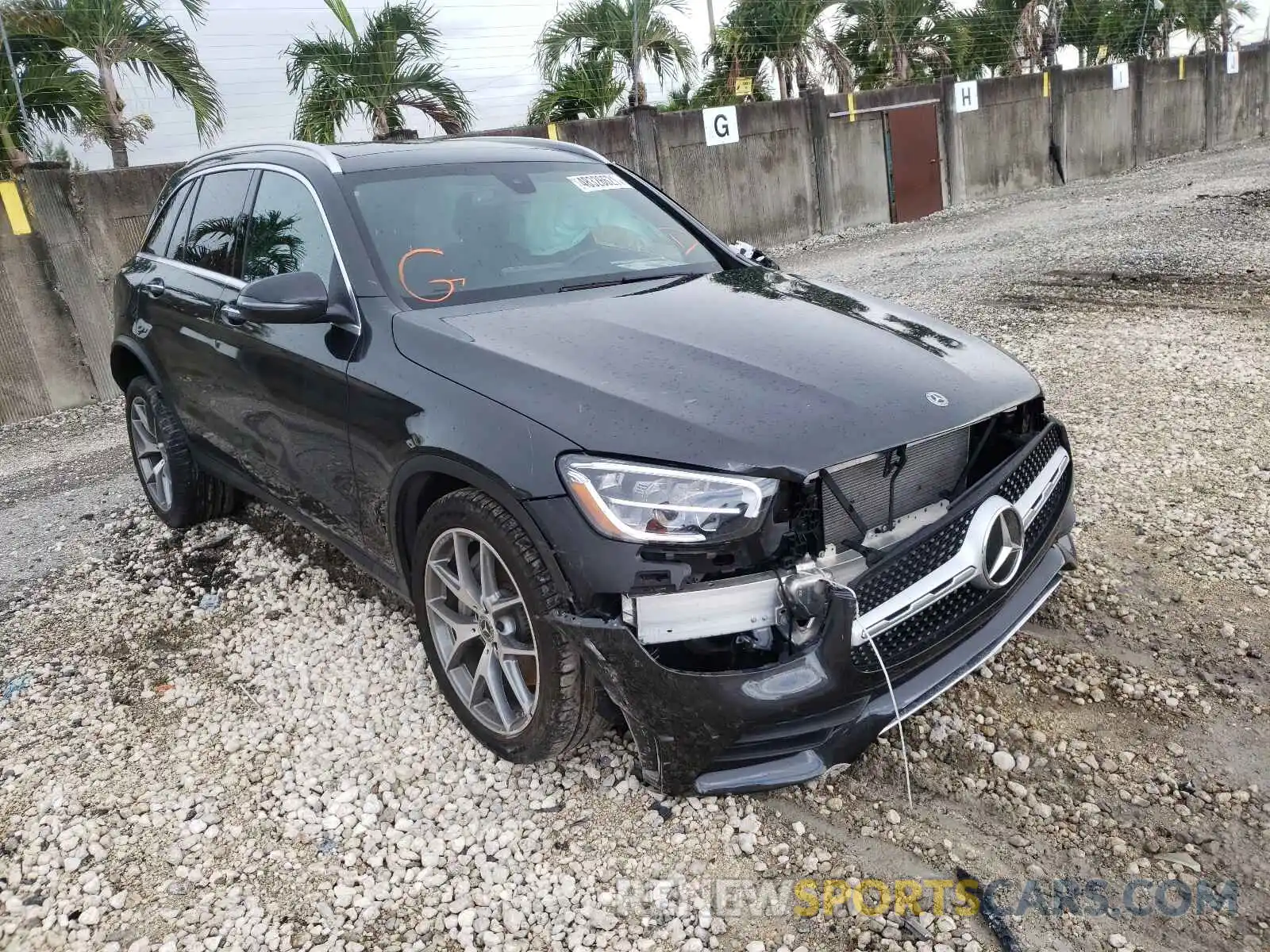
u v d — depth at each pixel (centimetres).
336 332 320
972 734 286
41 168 845
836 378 259
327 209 338
